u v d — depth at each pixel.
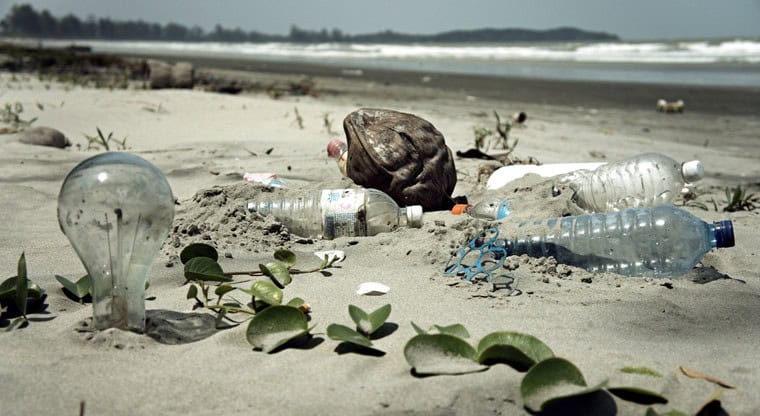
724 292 2.52
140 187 1.97
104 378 1.75
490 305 2.32
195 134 6.97
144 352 1.91
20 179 4.54
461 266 2.65
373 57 40.56
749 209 4.21
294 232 3.25
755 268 2.87
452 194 4.15
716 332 2.18
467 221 3.10
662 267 2.71
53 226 3.47
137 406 1.62
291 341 2.00
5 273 2.64
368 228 3.19
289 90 13.98
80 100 9.61
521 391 1.64
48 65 19.62
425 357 1.78
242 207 3.27
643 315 2.27
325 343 1.99
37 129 6.04
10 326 2.06
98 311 2.01
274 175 4.20
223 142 6.14
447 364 1.77
